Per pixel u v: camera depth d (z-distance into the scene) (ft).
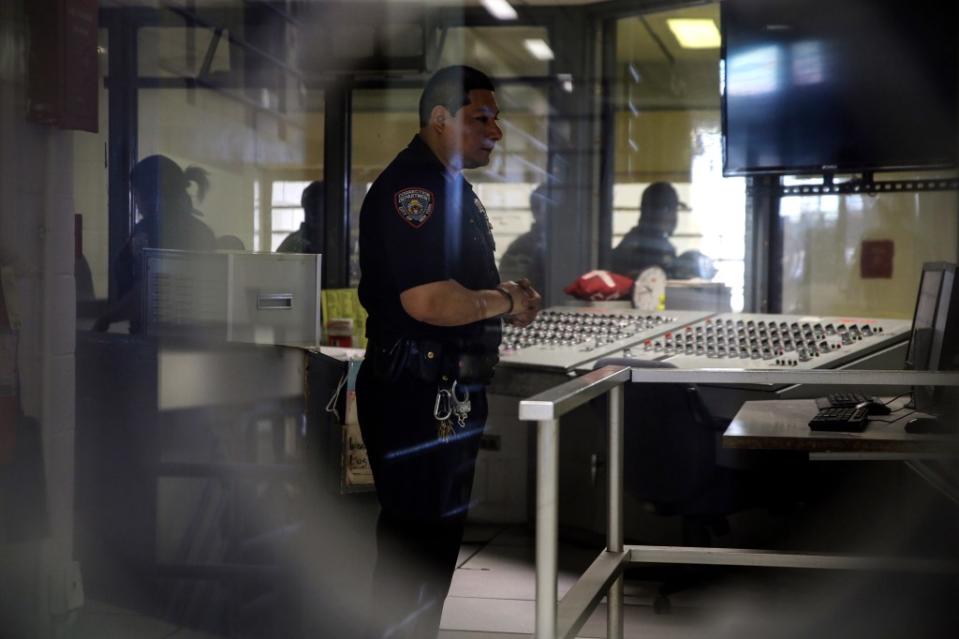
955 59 13.75
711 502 11.73
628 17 18.34
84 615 10.44
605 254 18.83
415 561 7.98
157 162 14.21
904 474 11.25
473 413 8.10
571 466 14.57
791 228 16.46
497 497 15.40
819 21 14.48
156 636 9.91
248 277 10.55
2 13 8.77
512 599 11.99
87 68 9.26
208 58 18.06
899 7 13.94
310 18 17.89
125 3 17.08
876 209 15.71
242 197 18.53
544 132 19.02
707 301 17.17
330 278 18.58
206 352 10.46
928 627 9.85
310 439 10.08
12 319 8.73
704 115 17.88
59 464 9.45
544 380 14.02
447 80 8.02
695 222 17.72
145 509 10.61
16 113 8.95
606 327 15.03
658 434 11.80
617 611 7.19
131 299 12.70
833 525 12.53
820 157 14.71
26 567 9.05
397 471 7.93
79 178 14.87
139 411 10.63
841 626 10.86
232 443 10.33
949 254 15.24
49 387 9.32
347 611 9.90
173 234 14.26
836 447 7.58
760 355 13.26
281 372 10.19
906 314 15.61
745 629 10.89
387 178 7.94
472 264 8.13
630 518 13.88
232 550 10.34
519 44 18.90
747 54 15.07
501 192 19.29
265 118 18.35
